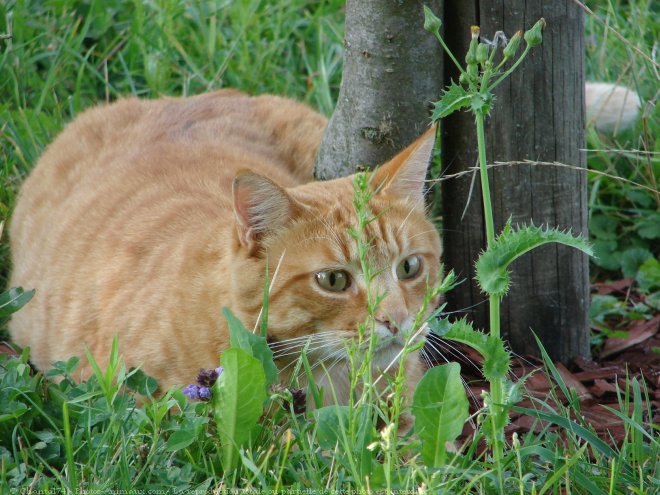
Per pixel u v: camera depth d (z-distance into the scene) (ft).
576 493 16.74
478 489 16.48
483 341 15.16
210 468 16.71
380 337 18.52
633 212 30.48
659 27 34.45
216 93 29.01
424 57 22.13
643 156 28.53
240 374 15.74
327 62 33.78
